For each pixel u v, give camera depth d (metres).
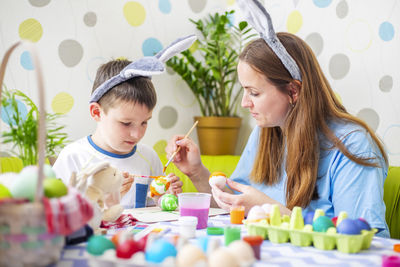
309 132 1.18
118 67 1.41
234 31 2.32
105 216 0.88
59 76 1.87
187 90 2.27
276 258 0.67
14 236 0.57
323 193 1.19
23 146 1.52
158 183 1.27
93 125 1.97
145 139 2.12
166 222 0.97
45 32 1.83
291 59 1.18
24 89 1.78
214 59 2.20
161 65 1.13
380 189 1.07
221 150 2.14
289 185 1.22
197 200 0.91
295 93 1.22
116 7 2.02
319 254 0.70
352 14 1.81
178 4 2.23
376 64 1.74
